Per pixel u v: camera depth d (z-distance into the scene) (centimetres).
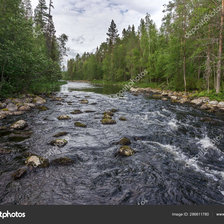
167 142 732
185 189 422
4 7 1427
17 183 411
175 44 2577
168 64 2808
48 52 3306
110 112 1238
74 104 1588
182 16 2362
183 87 2691
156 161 560
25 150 591
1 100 1369
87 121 1017
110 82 6112
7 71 1361
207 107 1505
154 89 3284
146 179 456
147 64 3734
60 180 435
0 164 489
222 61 1917
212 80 2373
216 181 461
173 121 1085
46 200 366
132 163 539
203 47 2106
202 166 541
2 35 1312
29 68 1565
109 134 803
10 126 815
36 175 447
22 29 1387
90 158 562
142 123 1021
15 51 1286
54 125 907
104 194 393
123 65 5922
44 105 1462
